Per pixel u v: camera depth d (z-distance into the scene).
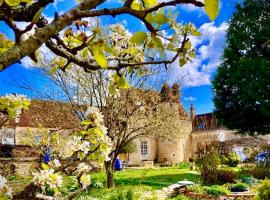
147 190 20.61
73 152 3.31
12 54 1.11
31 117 19.00
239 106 32.34
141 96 20.75
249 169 28.09
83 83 19.02
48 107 19.72
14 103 2.80
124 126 19.22
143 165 49.06
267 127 32.66
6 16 1.23
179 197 18.47
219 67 33.88
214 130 59.75
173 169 39.91
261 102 29.97
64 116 19.53
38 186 2.99
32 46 1.15
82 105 19.33
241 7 33.81
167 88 22.09
